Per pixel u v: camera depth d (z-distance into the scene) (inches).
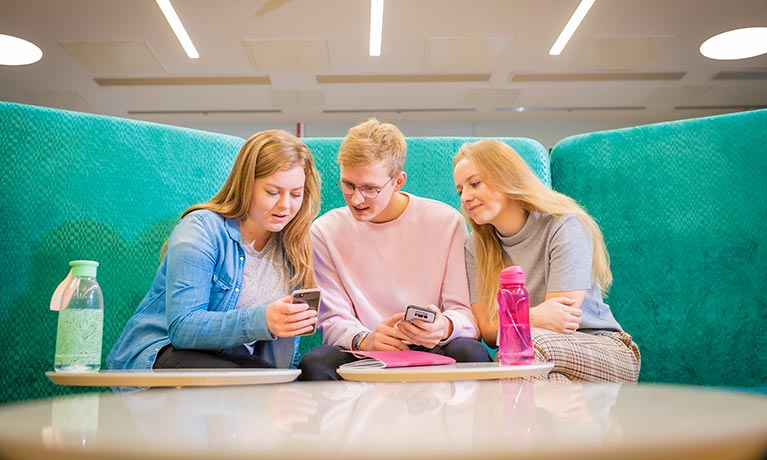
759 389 64.3
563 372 49.4
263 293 57.6
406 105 261.0
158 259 69.4
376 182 58.8
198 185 73.2
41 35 193.3
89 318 48.2
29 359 61.6
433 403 20.8
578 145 80.4
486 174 61.4
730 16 183.6
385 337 52.3
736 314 72.1
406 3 173.9
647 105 260.7
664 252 74.9
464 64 218.5
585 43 202.1
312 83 236.1
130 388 35.6
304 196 59.1
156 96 246.8
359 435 14.4
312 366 49.7
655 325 73.7
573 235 58.7
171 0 172.4
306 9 177.9
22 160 63.1
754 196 73.6
